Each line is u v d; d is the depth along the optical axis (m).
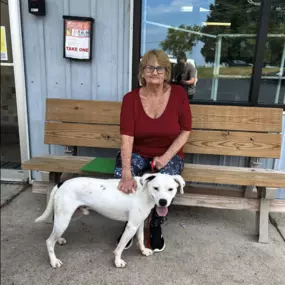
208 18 2.98
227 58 3.05
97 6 2.97
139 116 2.38
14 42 3.12
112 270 2.15
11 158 4.20
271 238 2.59
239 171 2.57
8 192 3.36
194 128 2.92
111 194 2.10
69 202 2.09
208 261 2.27
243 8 2.89
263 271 2.17
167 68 2.31
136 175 2.39
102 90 3.20
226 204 2.60
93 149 3.36
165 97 2.40
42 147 3.44
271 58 2.98
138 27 2.97
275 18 2.87
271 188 2.38
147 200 2.04
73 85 3.21
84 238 2.54
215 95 3.15
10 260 2.25
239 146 2.87
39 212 2.95
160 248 2.35
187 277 2.10
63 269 2.16
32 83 3.26
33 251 2.36
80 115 3.04
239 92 3.10
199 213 3.02
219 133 2.88
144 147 2.48
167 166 2.36
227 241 2.53
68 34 3.02
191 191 2.87
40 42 3.13
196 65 3.11
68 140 3.07
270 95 3.07
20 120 3.35
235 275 2.12
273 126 2.82
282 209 2.55
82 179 2.17
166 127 2.38
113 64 3.11
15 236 2.55
